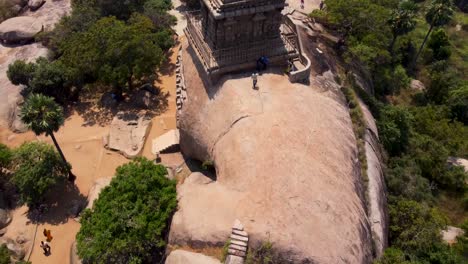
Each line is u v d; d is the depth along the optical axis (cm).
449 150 5200
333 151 3234
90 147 4550
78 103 5209
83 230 3028
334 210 2770
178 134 4388
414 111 5700
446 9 6322
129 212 2919
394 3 6425
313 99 3656
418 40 7750
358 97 4806
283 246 2509
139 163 3506
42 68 4944
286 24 4491
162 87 5456
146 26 5444
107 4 6238
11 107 5069
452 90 6306
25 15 7119
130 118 4841
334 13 5203
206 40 4031
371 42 5291
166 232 3025
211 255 2619
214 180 3497
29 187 3716
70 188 4112
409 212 3600
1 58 6047
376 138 4459
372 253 3002
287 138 3136
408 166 4497
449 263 3269
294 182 2823
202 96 3903
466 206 4516
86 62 4866
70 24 5909
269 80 3769
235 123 3366
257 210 2706
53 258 3541
